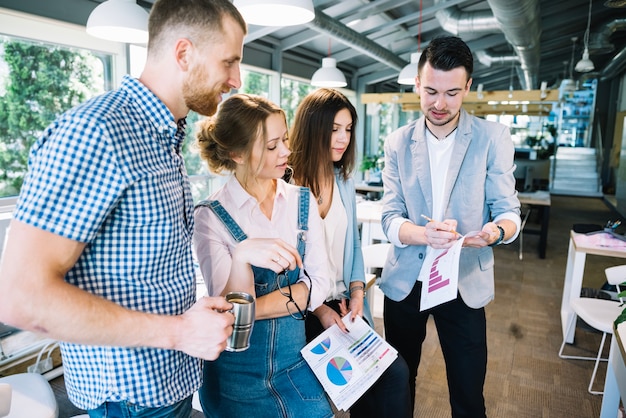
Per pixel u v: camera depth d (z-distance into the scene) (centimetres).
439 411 252
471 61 162
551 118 1566
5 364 270
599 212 1001
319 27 499
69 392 103
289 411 137
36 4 301
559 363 308
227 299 109
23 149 313
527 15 526
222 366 138
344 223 184
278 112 137
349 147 184
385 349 158
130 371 95
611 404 198
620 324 177
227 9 94
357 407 165
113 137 84
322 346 151
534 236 733
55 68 327
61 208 79
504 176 174
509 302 426
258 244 120
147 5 388
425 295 163
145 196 89
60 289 77
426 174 183
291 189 151
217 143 136
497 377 290
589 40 890
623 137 979
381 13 597
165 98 96
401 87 1066
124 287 91
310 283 143
